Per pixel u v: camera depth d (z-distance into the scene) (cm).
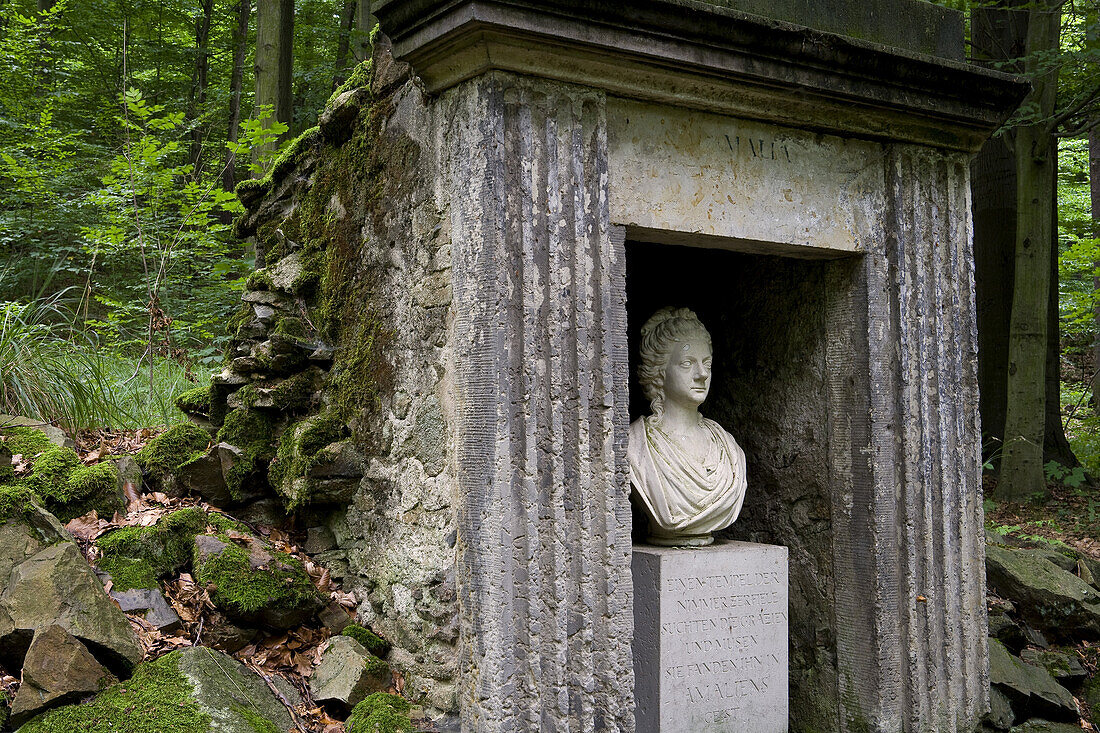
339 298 374
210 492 383
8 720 262
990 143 808
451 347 296
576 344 285
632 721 290
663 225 310
